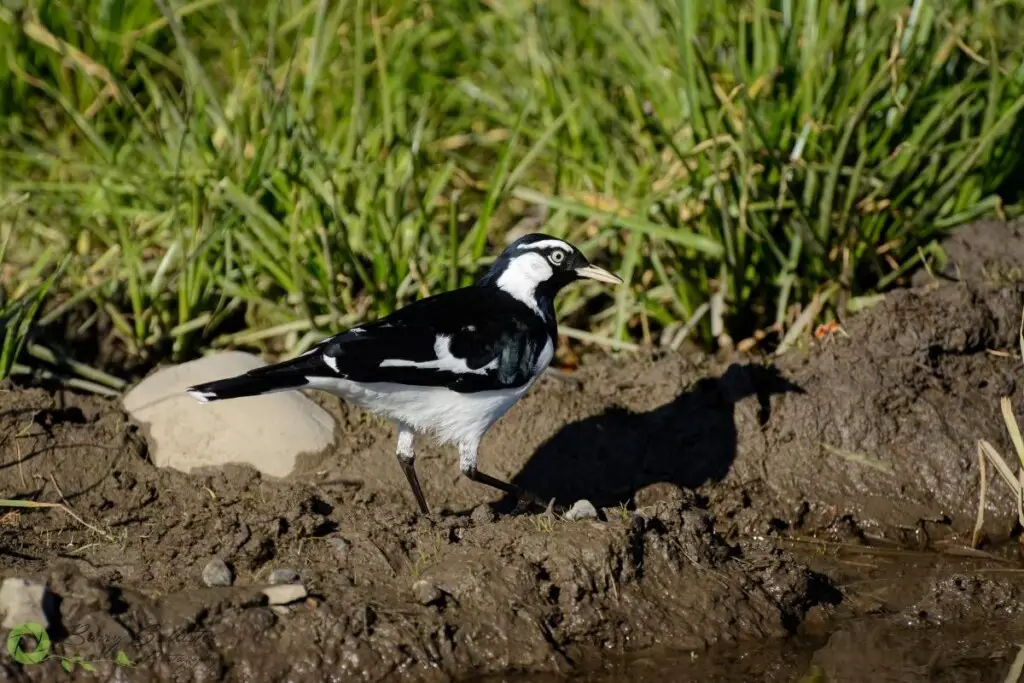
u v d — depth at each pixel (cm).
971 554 1120
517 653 955
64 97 1486
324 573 985
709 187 1277
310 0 1547
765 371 1231
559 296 1354
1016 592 1039
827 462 1177
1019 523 1143
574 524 1024
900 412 1194
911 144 1266
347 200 1348
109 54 1541
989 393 1205
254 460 1098
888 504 1155
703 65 1247
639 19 1434
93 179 1432
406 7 1595
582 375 1255
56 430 1090
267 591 951
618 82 1487
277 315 1295
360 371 1001
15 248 1364
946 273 1301
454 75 1620
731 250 1252
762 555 1059
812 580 1059
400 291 1269
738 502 1157
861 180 1271
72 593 920
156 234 1329
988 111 1281
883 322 1228
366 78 1512
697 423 1200
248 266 1295
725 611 1008
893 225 1300
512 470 1166
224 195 1270
